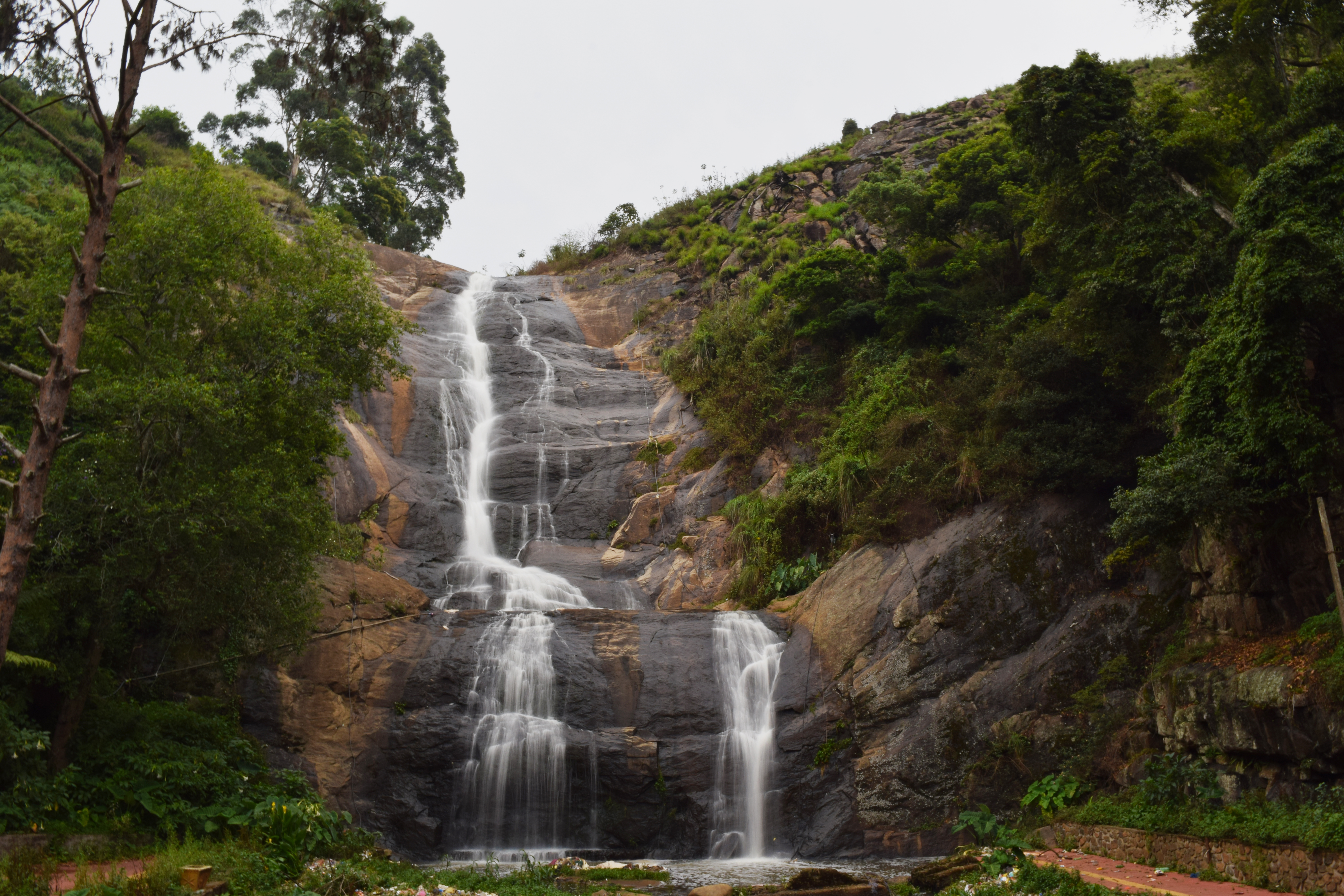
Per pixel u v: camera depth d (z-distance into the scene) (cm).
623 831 2041
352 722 2128
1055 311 2217
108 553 1616
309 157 6284
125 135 1234
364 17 1505
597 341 4547
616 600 2817
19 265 2845
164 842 1490
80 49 1225
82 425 1844
